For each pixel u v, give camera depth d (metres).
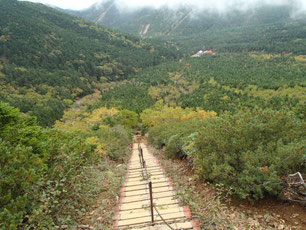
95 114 32.06
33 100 59.38
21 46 106.75
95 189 4.84
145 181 5.86
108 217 3.93
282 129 4.93
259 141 4.80
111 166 8.45
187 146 7.52
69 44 136.00
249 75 85.25
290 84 61.66
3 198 2.64
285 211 3.82
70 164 4.37
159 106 46.34
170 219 3.63
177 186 4.82
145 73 117.25
